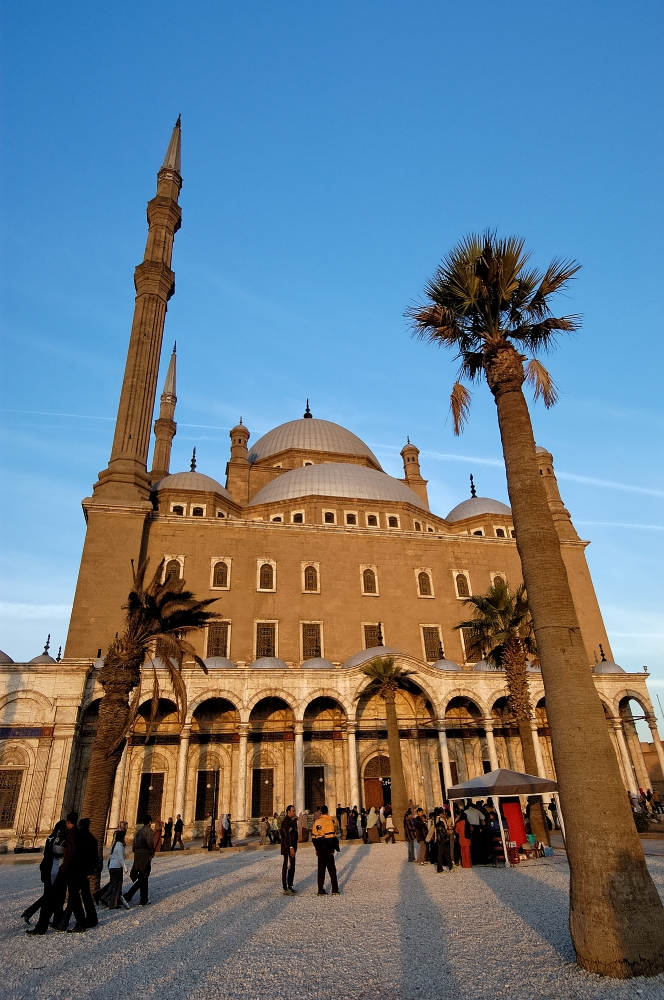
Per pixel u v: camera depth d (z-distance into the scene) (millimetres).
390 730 31625
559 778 10438
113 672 18797
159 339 51844
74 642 38281
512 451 13297
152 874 21250
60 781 31812
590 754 10188
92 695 34500
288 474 58125
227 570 44469
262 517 54344
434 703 37438
